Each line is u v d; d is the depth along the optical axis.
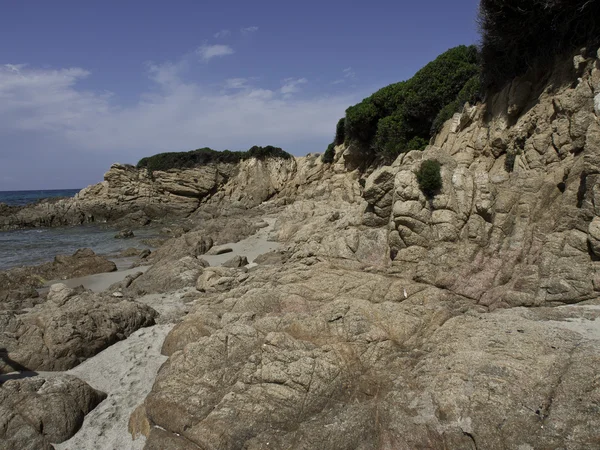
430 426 8.10
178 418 9.12
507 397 8.16
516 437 7.56
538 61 19.84
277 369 9.33
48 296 15.37
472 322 11.50
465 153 22.30
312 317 11.22
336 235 18.11
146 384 11.29
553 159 15.84
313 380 9.19
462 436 7.82
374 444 8.23
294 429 8.64
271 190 60.41
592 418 7.41
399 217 14.98
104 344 13.30
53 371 12.02
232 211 52.41
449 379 8.93
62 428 9.42
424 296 12.98
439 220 14.66
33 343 12.34
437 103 31.59
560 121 15.98
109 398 10.80
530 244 14.11
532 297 12.91
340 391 9.23
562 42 18.75
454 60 31.12
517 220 14.58
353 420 8.56
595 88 14.02
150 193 58.19
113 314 14.12
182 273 20.34
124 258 29.42
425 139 33.22
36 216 51.69
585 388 7.96
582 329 10.68
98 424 9.85
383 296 13.30
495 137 20.52
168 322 15.20
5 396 9.72
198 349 10.57
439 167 15.26
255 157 61.03
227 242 30.89
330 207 34.31
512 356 9.31
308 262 17.03
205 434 8.56
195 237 28.70
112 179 57.56
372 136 39.97
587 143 13.21
